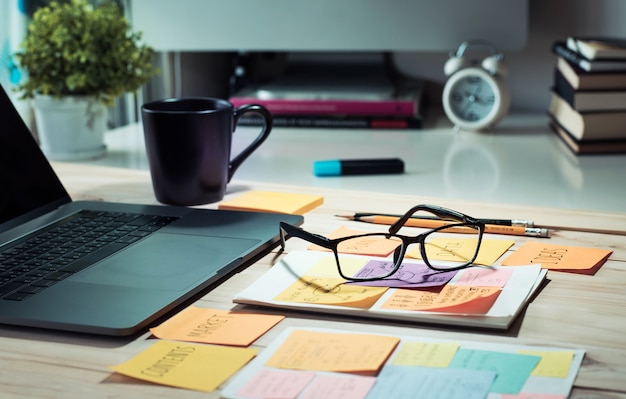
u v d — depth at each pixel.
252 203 1.04
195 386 0.58
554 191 1.22
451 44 1.68
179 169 1.04
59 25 1.39
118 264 0.80
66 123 1.40
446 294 0.72
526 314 0.70
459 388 0.56
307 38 1.71
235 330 0.67
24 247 0.86
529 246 0.87
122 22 1.47
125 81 1.46
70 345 0.66
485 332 0.66
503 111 1.63
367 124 1.69
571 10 1.83
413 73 1.98
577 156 1.45
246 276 0.80
